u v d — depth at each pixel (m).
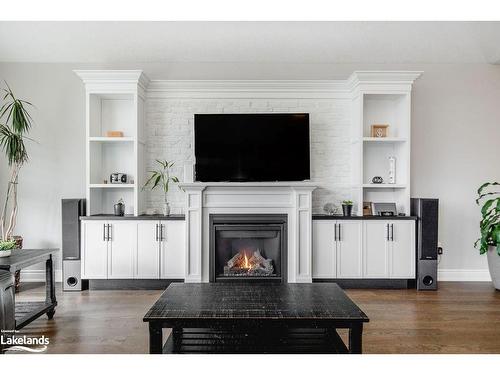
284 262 4.46
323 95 4.88
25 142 4.82
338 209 4.89
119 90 4.50
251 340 2.51
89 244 4.44
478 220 4.92
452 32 4.57
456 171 4.93
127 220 4.46
